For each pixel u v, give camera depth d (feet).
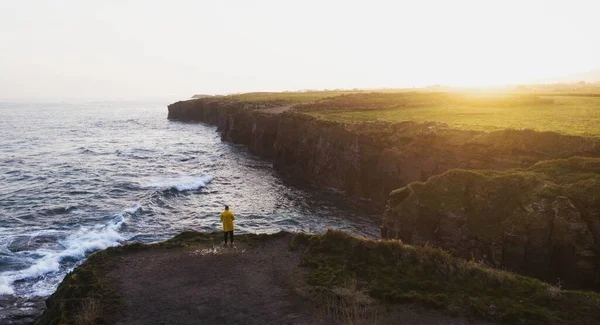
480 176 83.92
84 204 125.80
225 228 63.26
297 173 177.68
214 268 55.67
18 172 174.60
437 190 84.84
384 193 134.51
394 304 44.45
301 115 189.37
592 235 65.87
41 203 126.11
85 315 43.09
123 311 45.16
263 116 229.66
